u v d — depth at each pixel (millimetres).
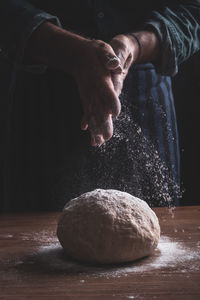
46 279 729
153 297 634
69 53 1041
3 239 1020
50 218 1266
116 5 1450
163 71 1333
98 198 889
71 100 1444
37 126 1514
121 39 1091
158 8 1449
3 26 1152
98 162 1442
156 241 861
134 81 1488
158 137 1512
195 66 2088
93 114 968
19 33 1115
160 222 1158
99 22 1406
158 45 1263
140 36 1195
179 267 778
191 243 945
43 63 1196
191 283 690
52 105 1474
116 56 996
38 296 650
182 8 1411
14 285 702
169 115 1551
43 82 1481
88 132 1433
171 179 1548
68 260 847
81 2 1388
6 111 1558
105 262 810
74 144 1453
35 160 1538
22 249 933
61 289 678
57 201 1482
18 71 1508
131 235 807
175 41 1279
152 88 1518
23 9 1155
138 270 768
